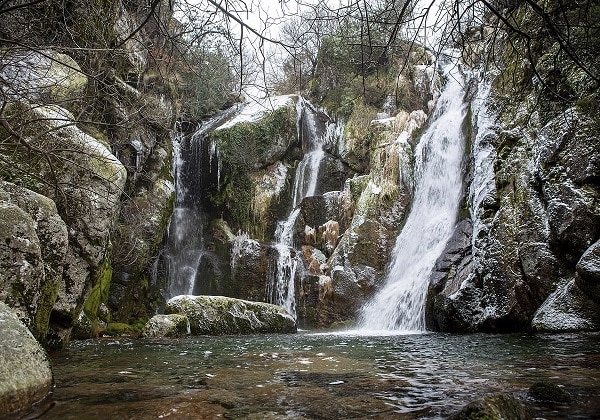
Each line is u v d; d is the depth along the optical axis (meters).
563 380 3.87
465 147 13.19
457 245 11.12
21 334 3.29
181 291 15.70
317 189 18.28
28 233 5.10
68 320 6.69
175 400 3.32
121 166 7.57
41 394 3.16
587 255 7.47
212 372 4.65
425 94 18.03
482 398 2.52
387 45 3.77
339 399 3.36
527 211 9.17
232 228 17.17
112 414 2.95
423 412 2.98
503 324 8.89
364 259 14.37
